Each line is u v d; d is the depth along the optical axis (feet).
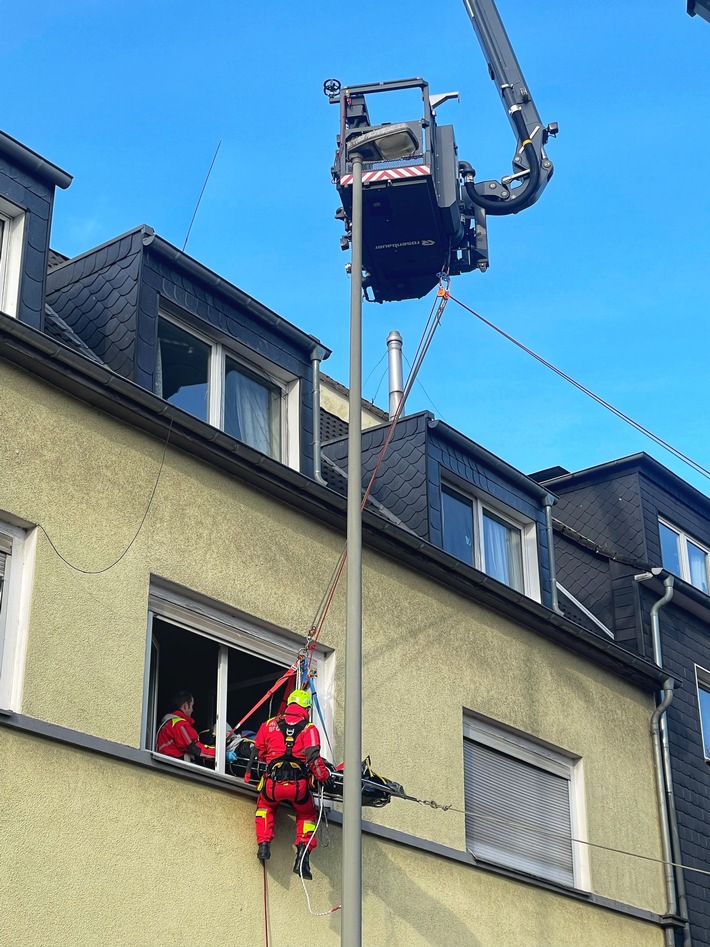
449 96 44.45
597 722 51.26
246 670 38.17
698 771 55.98
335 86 43.93
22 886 29.50
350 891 30.27
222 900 33.78
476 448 51.52
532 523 54.13
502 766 46.52
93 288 41.24
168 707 35.68
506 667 47.60
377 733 40.96
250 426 42.93
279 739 35.40
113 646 33.73
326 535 41.63
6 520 32.73
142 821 32.58
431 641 44.52
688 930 50.96
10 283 36.06
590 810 49.21
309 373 45.03
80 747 31.83
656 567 57.62
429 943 39.70
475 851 43.78
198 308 41.57
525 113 48.67
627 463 61.67
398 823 40.40
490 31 50.42
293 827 36.35
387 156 42.55
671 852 52.13
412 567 44.80
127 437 36.14
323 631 40.22
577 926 45.93
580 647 51.26
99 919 30.76
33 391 34.14
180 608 36.47
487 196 47.24
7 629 32.04
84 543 33.99
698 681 59.21
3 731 30.42
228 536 38.14
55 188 38.06
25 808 30.17
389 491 49.44
